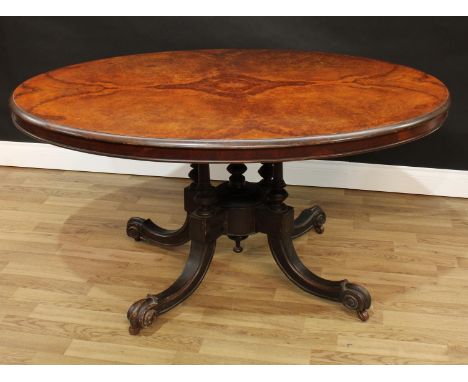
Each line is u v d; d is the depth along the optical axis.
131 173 3.30
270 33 2.93
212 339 2.00
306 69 2.16
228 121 1.60
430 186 3.02
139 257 2.48
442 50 2.80
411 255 2.48
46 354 1.94
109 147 1.53
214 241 2.17
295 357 1.92
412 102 1.75
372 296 2.22
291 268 2.19
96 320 2.10
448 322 2.08
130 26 3.03
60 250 2.54
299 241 2.59
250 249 2.52
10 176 3.27
